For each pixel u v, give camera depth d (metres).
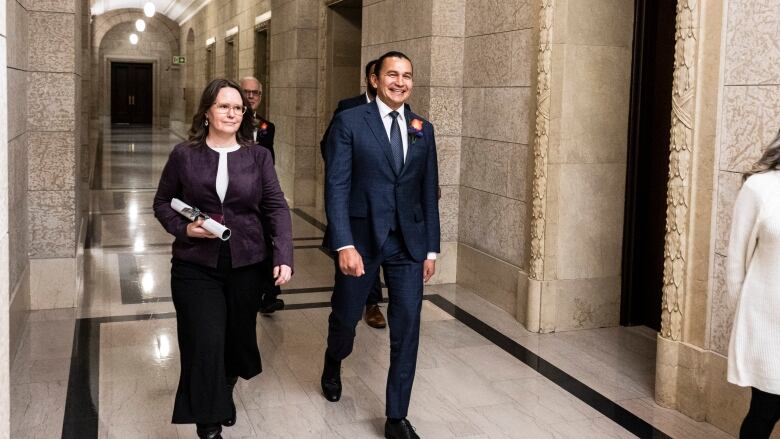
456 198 6.74
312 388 4.23
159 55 33.31
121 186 13.11
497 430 3.74
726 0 3.61
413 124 3.51
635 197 5.52
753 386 2.75
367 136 3.47
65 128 5.63
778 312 2.65
